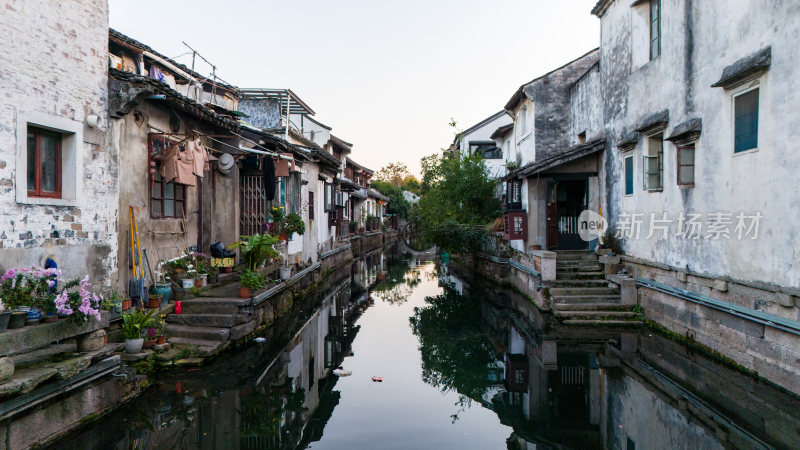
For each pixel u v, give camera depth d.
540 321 11.47
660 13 10.11
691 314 8.74
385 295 16.66
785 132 6.45
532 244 14.45
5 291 4.86
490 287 17.59
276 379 7.61
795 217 6.27
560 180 14.80
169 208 9.43
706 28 8.35
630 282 11.02
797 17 6.23
